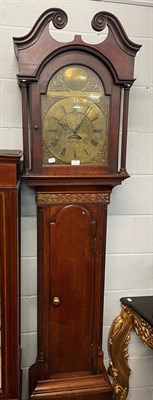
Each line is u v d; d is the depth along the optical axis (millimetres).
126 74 1121
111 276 1422
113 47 1100
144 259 1439
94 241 1260
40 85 1093
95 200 1231
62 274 1264
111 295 1437
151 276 1458
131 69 1123
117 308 1448
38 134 1121
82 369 1347
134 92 1309
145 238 1424
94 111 1150
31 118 1110
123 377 1461
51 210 1214
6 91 1219
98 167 1182
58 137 1143
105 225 1263
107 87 1134
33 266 1341
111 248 1402
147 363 1510
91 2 1224
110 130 1166
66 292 1279
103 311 1385
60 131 1142
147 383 1528
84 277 1279
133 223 1402
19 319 1199
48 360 1313
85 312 1307
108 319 1447
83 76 1119
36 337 1381
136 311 1356
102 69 1120
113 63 1106
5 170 990
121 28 1082
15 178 1000
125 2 1247
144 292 1466
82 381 1334
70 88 1120
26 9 1187
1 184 996
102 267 1289
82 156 1169
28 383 1364
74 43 1077
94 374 1354
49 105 1119
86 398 1325
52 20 1051
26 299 1355
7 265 1043
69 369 1336
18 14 1185
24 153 1132
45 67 1085
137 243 1420
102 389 1331
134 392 1522
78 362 1338
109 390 1339
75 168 1167
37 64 1065
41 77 1089
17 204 1033
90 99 1141
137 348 1483
